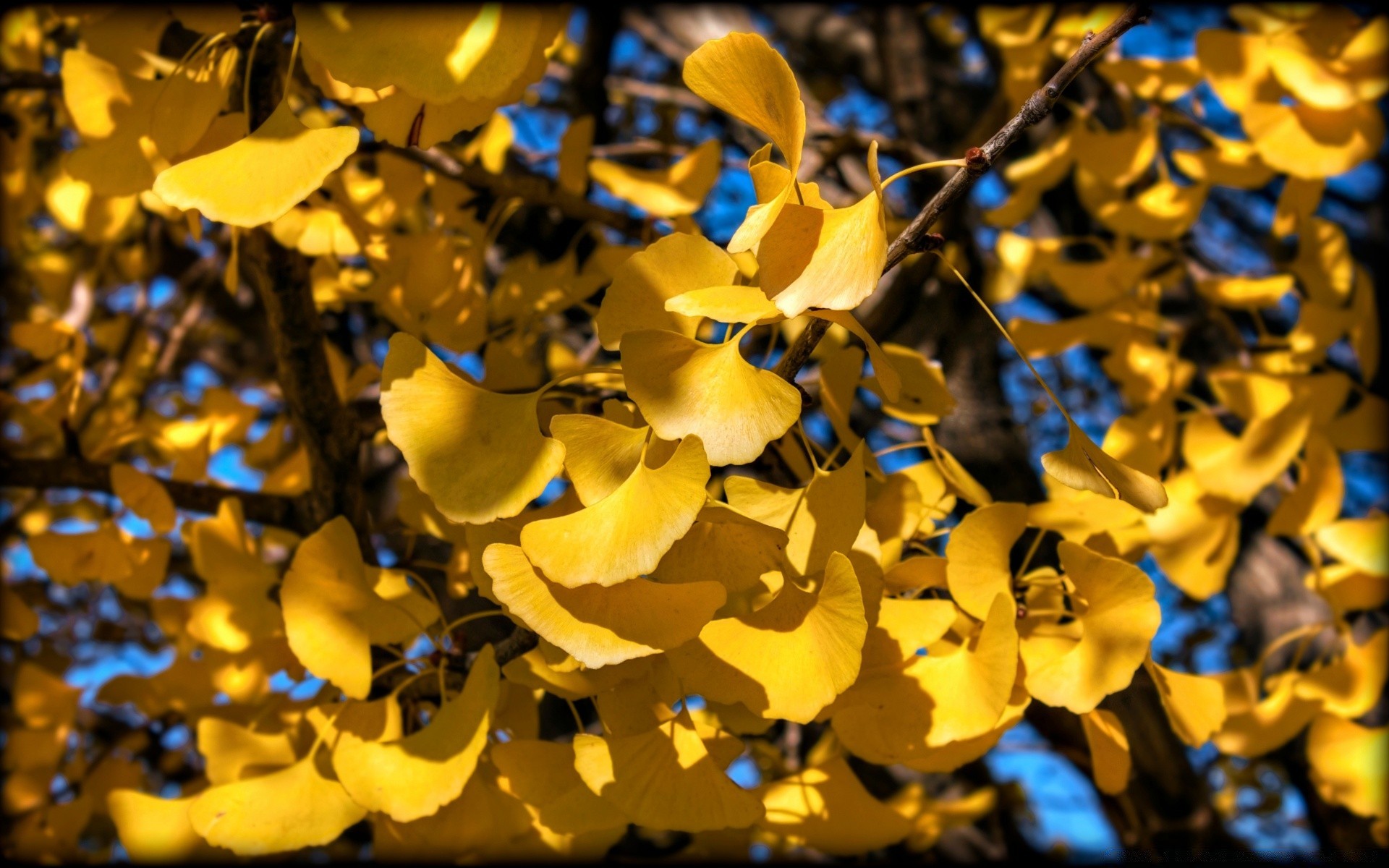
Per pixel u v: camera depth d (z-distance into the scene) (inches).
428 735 29.2
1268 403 38.9
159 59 33.0
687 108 71.6
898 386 26.7
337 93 30.2
